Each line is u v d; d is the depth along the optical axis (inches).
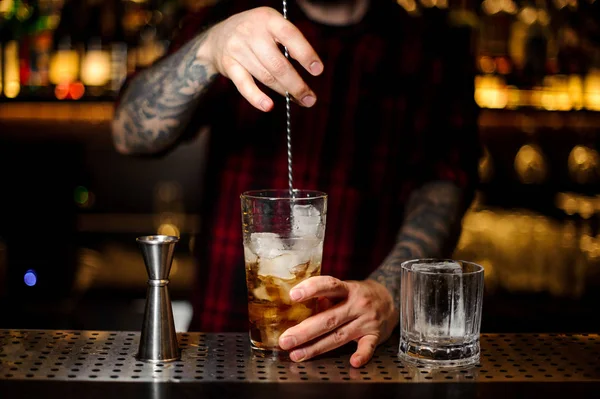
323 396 50.2
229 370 52.9
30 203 153.7
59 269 148.0
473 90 89.3
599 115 148.3
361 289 58.7
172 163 156.5
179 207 157.4
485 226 148.0
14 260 148.3
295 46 58.7
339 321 56.1
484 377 52.5
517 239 145.3
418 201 82.5
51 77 147.3
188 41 76.9
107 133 155.6
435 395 50.3
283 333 54.7
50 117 151.6
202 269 89.4
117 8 148.0
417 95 86.3
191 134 86.4
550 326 142.6
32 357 54.5
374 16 86.0
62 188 155.2
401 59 86.2
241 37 60.3
